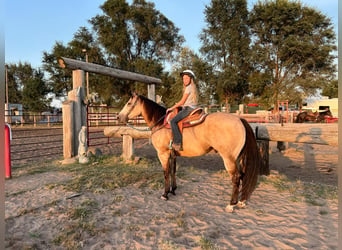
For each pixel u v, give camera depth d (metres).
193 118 3.59
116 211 3.44
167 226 3.04
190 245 2.60
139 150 9.92
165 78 31.62
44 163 6.76
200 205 3.74
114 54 32.19
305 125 4.74
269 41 27.72
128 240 2.72
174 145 3.73
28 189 4.38
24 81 40.09
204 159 8.01
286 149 9.71
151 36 33.66
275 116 17.42
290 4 25.25
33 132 17.58
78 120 7.11
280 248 2.53
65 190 4.31
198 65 26.83
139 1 32.69
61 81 35.78
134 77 8.88
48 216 3.28
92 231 2.89
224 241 2.68
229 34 26.30
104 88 31.25
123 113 4.29
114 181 4.89
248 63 27.20
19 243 2.63
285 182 4.93
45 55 34.84
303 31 25.70
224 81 26.22
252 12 27.62
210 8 27.75
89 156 7.05
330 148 9.98
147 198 4.04
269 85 27.72
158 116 4.19
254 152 3.39
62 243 2.65
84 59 34.38
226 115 3.47
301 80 25.08
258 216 3.33
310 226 3.01
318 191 4.31
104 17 31.64
